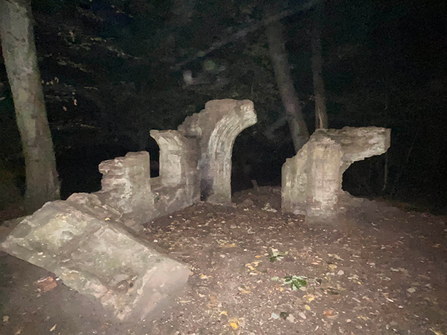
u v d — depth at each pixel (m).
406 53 10.56
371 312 3.45
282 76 10.06
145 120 11.15
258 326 3.17
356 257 4.70
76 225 3.66
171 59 11.05
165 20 10.75
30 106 5.96
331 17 10.72
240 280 3.94
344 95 11.35
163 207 5.96
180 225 5.62
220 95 11.18
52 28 8.17
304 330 3.15
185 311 3.31
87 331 2.93
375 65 11.05
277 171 14.02
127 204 5.16
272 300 3.57
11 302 3.18
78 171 11.25
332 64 11.44
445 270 4.39
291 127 10.43
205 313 3.30
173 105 11.20
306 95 11.93
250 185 12.28
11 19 5.59
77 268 3.25
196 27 10.93
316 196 5.85
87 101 10.34
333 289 3.84
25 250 3.39
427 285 4.00
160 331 3.01
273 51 10.02
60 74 9.25
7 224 4.25
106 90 10.01
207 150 6.88
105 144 12.23
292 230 5.67
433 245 5.21
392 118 11.56
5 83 8.02
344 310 3.46
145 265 3.37
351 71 11.41
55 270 3.24
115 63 10.41
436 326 3.26
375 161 12.51
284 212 6.66
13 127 8.41
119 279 3.27
